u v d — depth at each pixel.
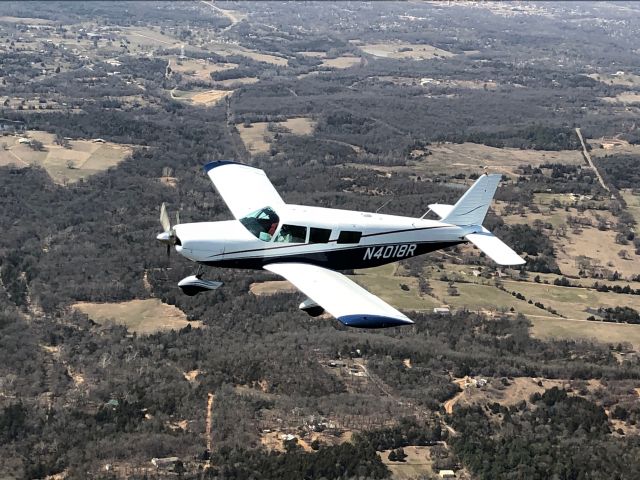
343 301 45.41
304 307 49.56
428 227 54.38
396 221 53.69
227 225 51.44
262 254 50.69
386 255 53.56
